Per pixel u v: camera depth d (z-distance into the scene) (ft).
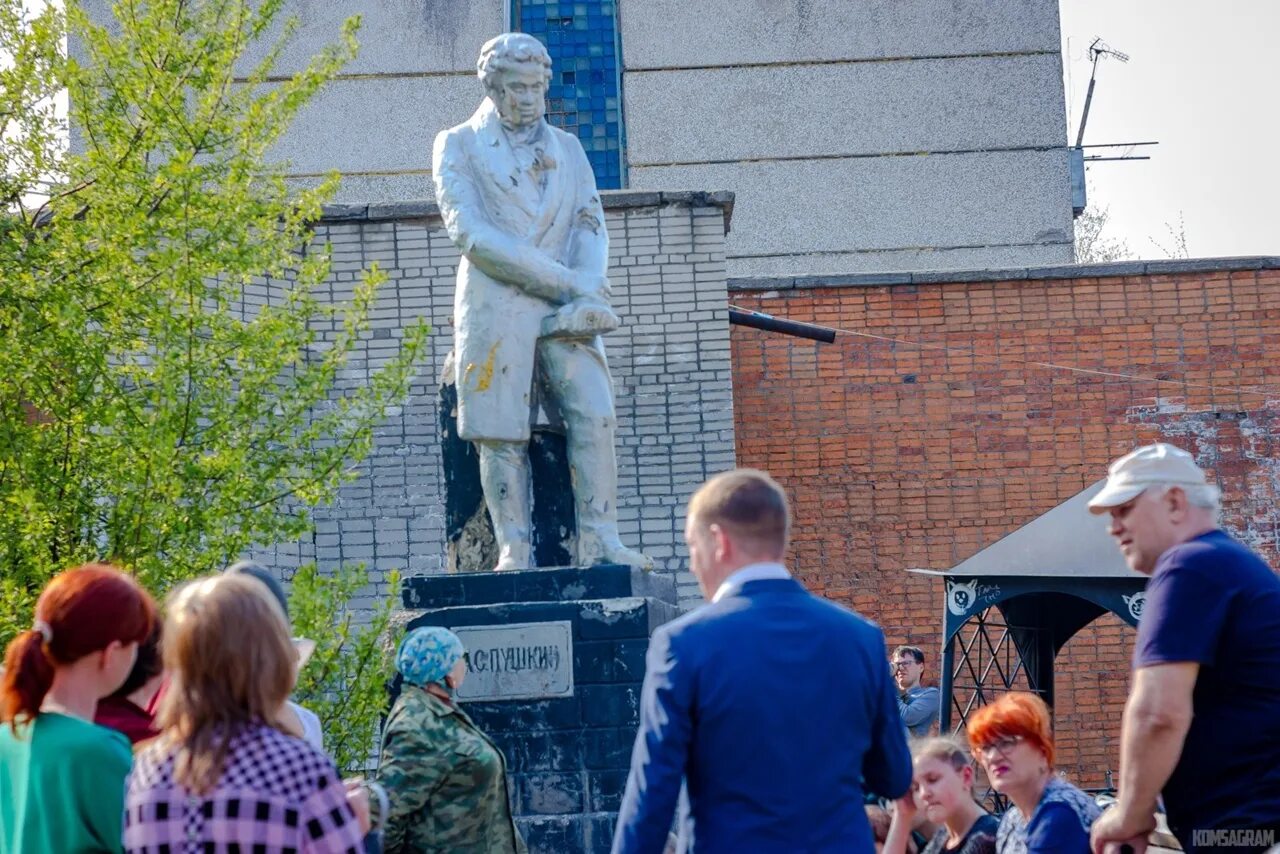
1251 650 13.46
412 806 17.75
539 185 26.30
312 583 25.17
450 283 48.60
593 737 24.57
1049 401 50.75
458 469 27.02
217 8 31.07
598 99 69.51
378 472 48.55
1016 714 16.83
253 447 28.71
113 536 26.45
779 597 13.23
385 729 18.43
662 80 68.90
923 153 68.54
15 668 12.76
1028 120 68.74
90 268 28.37
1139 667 13.62
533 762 24.53
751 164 68.49
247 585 11.56
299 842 11.14
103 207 28.71
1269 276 50.85
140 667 14.83
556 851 24.25
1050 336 50.93
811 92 68.85
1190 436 50.52
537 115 26.48
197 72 30.81
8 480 27.63
